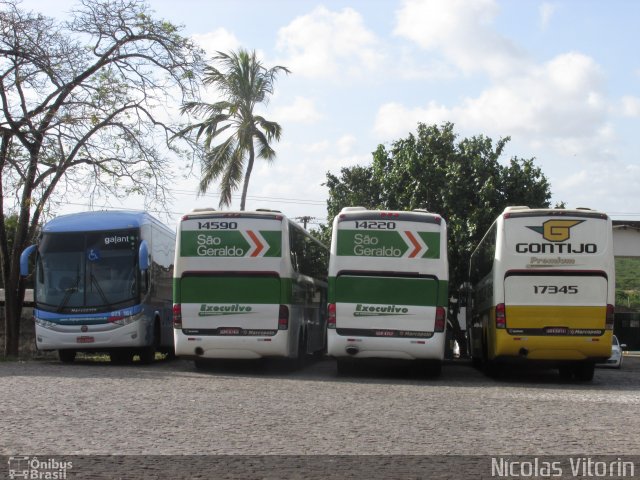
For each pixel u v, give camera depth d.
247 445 9.20
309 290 23.56
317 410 12.27
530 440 9.80
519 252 18.09
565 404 13.67
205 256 19.22
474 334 25.75
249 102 32.75
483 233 31.20
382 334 18.34
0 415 11.20
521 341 18.00
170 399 13.32
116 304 21.45
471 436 10.05
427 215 18.58
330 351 18.47
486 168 32.12
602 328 17.86
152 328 22.98
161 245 24.72
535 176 32.34
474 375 21.61
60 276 21.67
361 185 34.16
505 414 12.18
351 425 10.80
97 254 21.72
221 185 32.66
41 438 9.45
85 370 19.09
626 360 39.78
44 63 23.95
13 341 25.66
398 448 9.16
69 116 24.22
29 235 25.44
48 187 24.70
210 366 21.27
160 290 24.36
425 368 20.08
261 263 19.12
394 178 33.00
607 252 17.92
